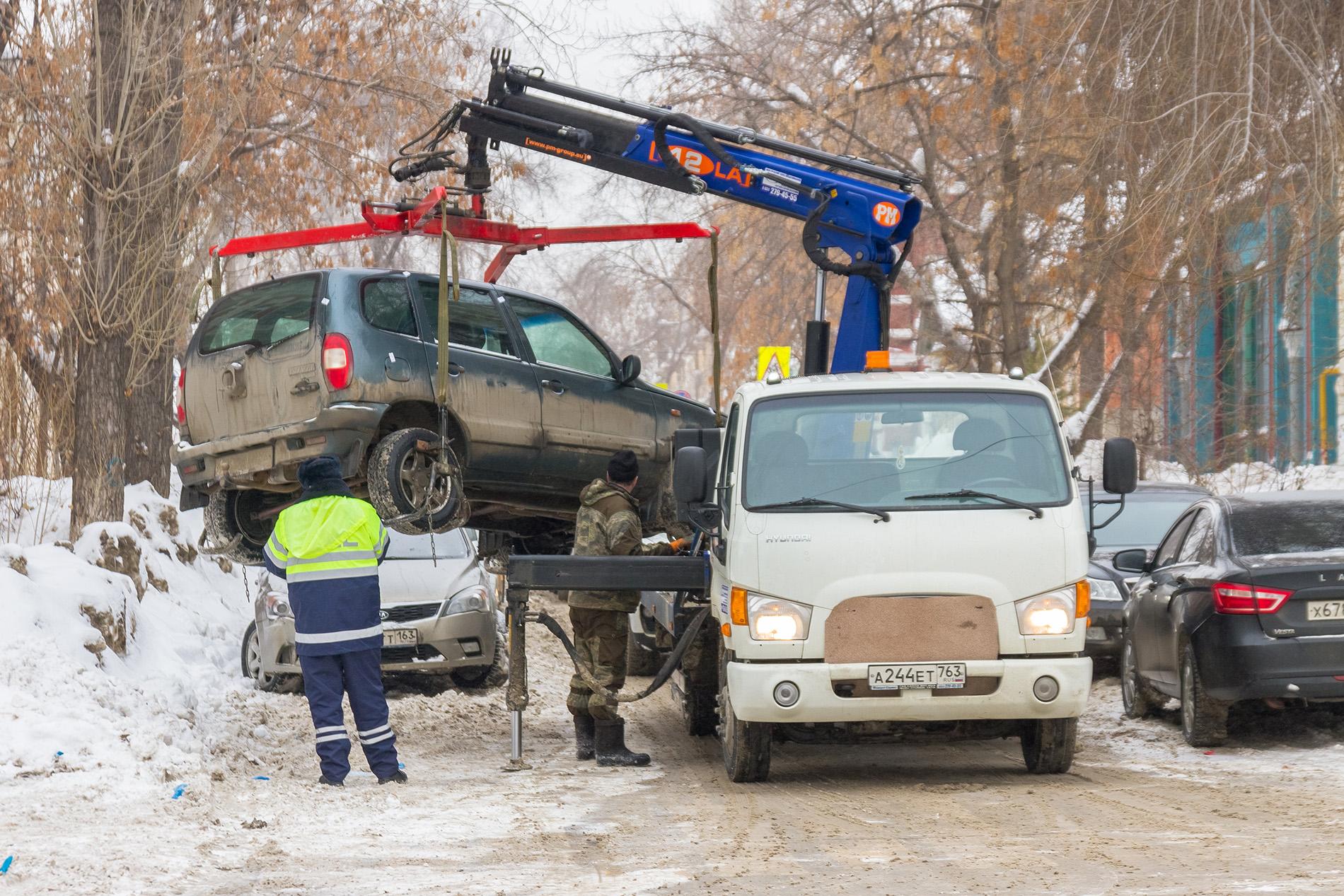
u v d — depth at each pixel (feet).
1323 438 146.00
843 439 51.47
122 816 44.27
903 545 48.91
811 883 33.22
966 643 48.65
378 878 34.83
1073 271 121.90
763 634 49.11
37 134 87.10
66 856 37.58
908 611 48.70
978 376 53.83
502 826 42.93
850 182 66.13
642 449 69.00
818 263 65.72
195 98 95.66
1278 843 36.58
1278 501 62.85
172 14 89.04
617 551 58.44
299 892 33.27
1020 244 134.82
